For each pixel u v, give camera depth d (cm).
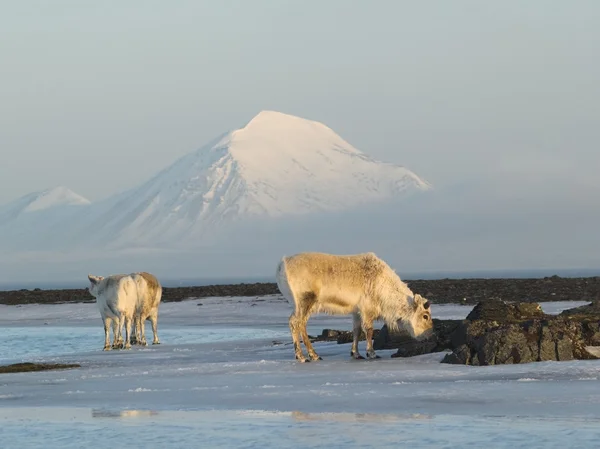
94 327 7012
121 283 4644
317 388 2616
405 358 3334
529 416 2095
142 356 4078
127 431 2083
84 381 3003
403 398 2384
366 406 2291
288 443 1902
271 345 4422
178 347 4591
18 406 2500
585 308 3588
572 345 3020
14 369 3497
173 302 8556
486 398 2338
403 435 1939
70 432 2092
